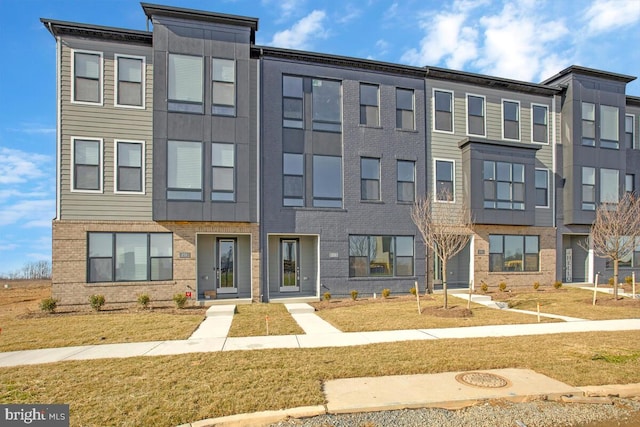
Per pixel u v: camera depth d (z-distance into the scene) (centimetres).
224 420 453
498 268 1764
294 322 1040
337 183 1566
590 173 1878
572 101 1859
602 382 576
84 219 1316
